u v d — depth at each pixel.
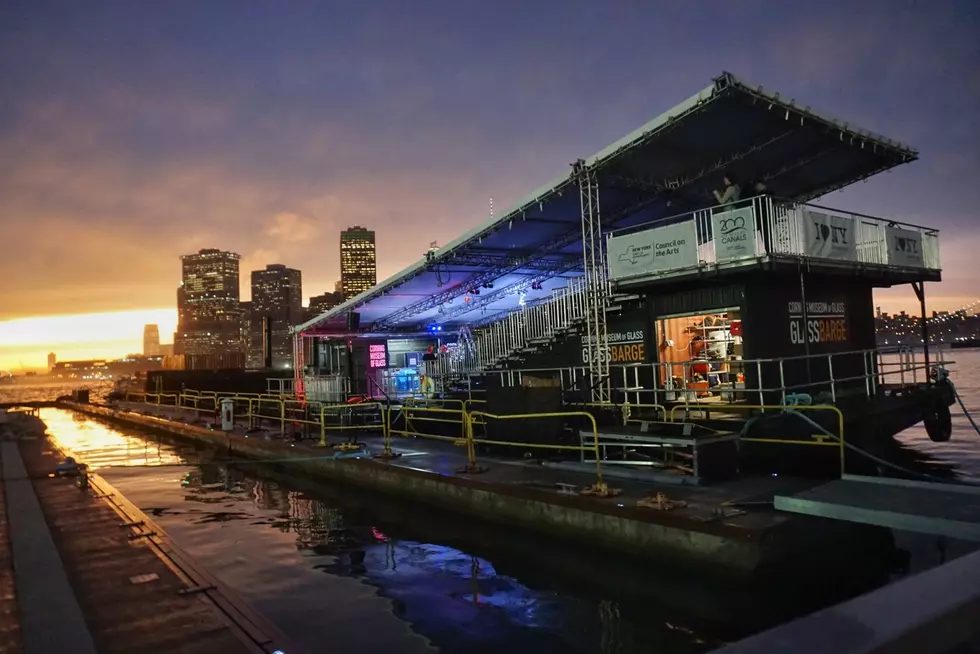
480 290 27.20
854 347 17.39
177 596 6.65
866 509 7.32
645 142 13.80
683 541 8.07
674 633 6.45
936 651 1.93
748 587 7.41
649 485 10.03
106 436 29.03
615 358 17.81
